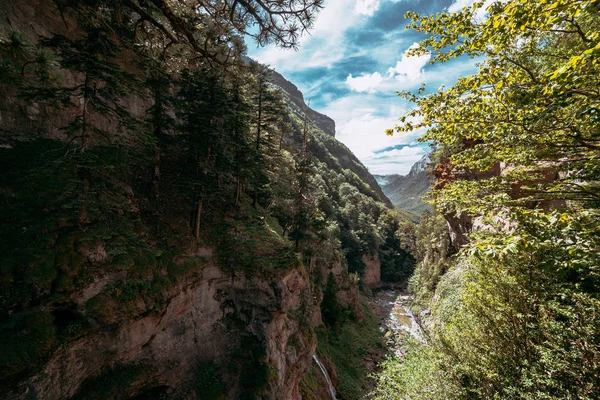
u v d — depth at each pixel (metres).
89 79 10.08
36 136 15.38
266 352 15.82
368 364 31.88
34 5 16.56
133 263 12.30
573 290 10.84
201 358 15.07
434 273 46.81
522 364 11.83
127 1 9.41
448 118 8.65
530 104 6.59
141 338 12.38
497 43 6.94
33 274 9.50
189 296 15.07
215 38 11.91
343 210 81.06
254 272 17.05
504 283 12.84
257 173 24.61
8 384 8.09
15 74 9.55
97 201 10.48
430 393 14.55
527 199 8.05
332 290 36.62
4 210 10.37
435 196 12.06
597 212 5.88
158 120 15.50
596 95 5.32
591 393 9.16
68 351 9.71
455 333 16.38
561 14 5.25
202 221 18.75
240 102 21.12
